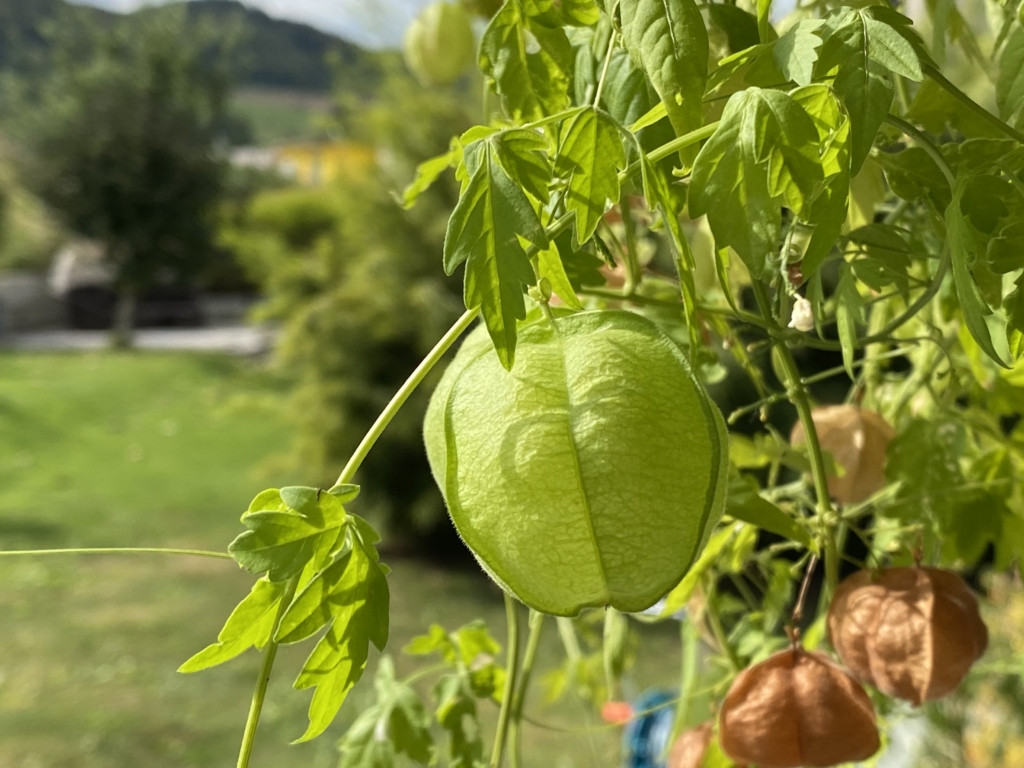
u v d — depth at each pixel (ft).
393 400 0.32
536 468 0.30
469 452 0.31
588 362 0.31
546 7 0.37
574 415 0.30
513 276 0.28
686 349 0.48
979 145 0.36
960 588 0.43
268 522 0.30
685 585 0.50
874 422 0.51
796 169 0.28
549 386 0.31
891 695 0.42
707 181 0.29
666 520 0.30
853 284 0.40
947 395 0.51
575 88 0.42
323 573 0.31
